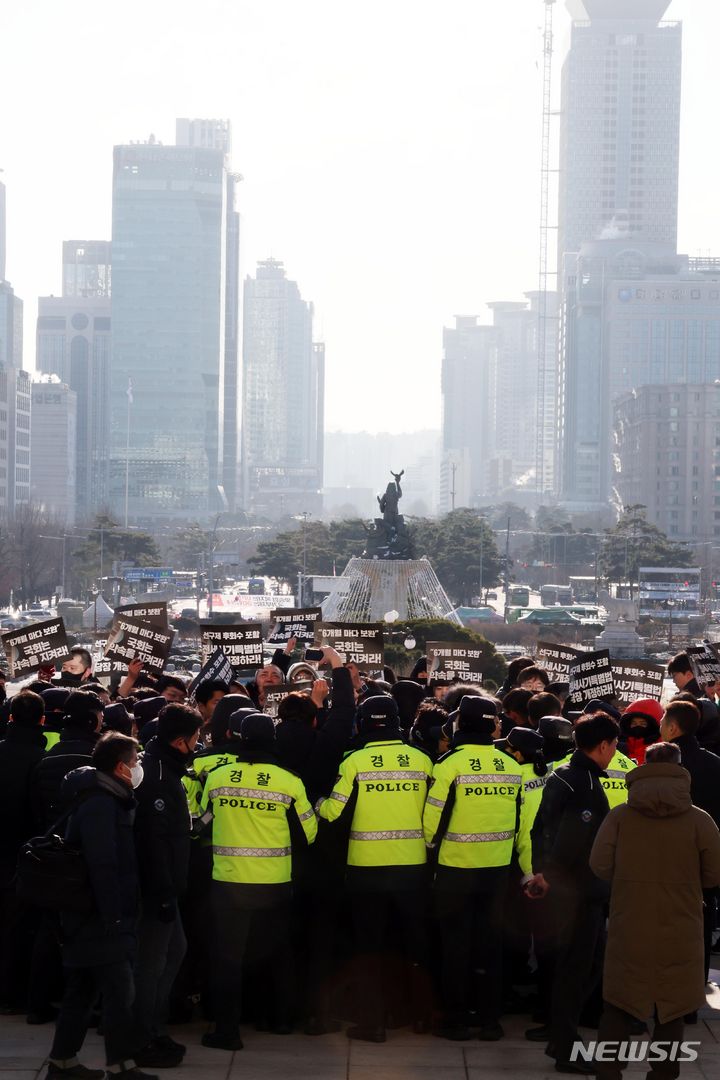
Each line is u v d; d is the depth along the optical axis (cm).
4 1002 1680
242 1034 1625
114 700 2209
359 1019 1606
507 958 1716
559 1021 1496
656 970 1349
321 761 1645
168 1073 1474
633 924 1359
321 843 1628
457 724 1639
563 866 1501
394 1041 1598
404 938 1602
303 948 1695
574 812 1505
